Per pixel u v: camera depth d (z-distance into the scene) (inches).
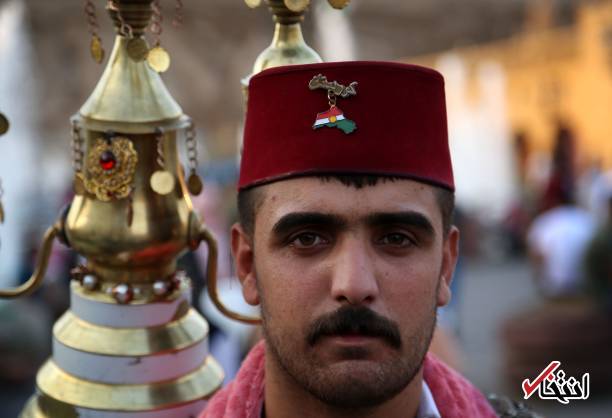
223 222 283.3
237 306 175.8
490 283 529.7
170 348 81.6
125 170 78.7
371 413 73.1
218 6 463.2
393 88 71.7
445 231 74.6
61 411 80.5
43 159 411.2
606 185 538.3
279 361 71.5
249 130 75.0
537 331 304.8
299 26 84.7
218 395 81.2
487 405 84.0
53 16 426.6
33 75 404.5
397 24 668.1
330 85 71.2
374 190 70.1
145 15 79.7
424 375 81.6
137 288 82.0
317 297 69.4
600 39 679.1
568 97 703.1
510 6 710.5
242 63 471.5
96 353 80.4
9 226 356.5
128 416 79.7
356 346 68.5
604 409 294.0
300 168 70.7
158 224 79.9
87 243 80.0
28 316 236.5
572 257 326.6
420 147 72.2
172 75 469.4
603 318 306.8
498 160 682.8
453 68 687.7
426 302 71.0
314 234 70.3
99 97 79.8
